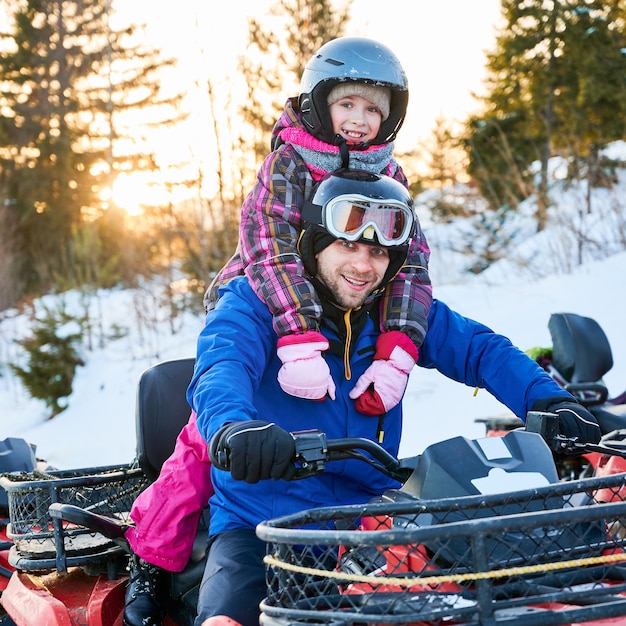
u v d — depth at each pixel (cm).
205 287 1159
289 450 193
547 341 696
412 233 237
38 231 2380
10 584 279
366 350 246
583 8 1424
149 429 300
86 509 300
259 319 238
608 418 393
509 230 1123
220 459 196
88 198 2453
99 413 979
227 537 229
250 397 217
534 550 181
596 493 230
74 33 2681
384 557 192
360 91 257
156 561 254
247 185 1143
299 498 233
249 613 206
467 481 193
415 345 247
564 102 1412
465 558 181
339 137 256
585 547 180
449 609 158
